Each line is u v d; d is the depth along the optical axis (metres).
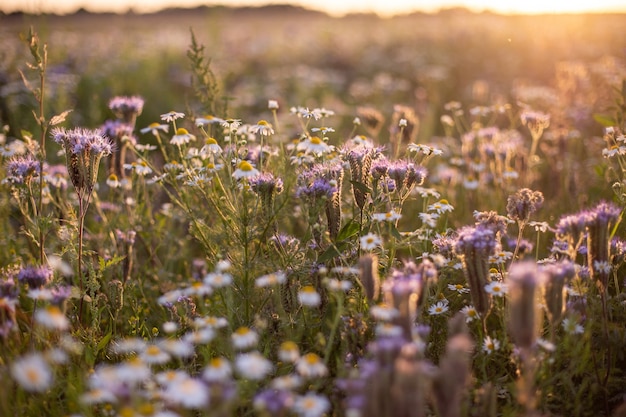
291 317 3.33
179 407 2.42
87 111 8.69
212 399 2.25
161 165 5.90
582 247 3.53
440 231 4.56
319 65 16.58
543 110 8.42
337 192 3.46
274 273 3.33
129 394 2.28
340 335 3.21
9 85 8.59
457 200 5.73
